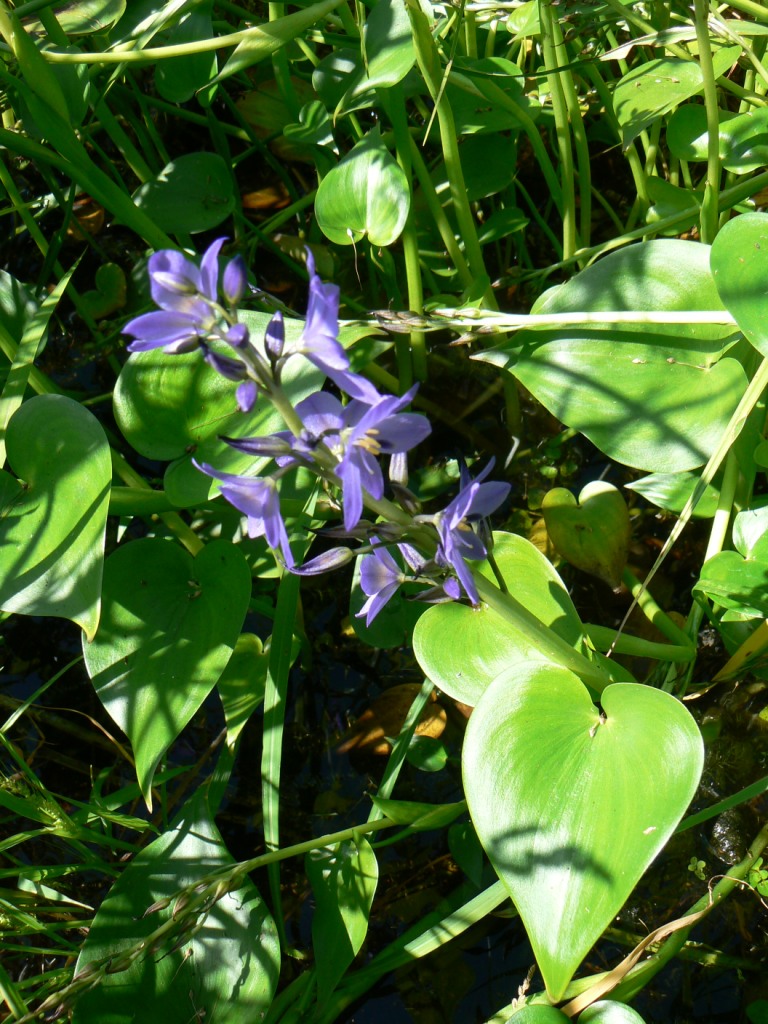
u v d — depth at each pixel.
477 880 0.66
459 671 0.64
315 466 0.48
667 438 0.65
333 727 0.75
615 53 0.71
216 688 0.76
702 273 0.67
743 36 0.75
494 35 0.84
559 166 0.89
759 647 0.68
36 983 0.65
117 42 0.73
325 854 0.64
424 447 0.83
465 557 0.54
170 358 0.66
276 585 0.77
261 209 0.94
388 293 0.85
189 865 0.62
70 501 0.62
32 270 0.93
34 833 0.64
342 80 0.79
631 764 0.56
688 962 0.65
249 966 0.60
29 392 0.79
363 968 0.64
